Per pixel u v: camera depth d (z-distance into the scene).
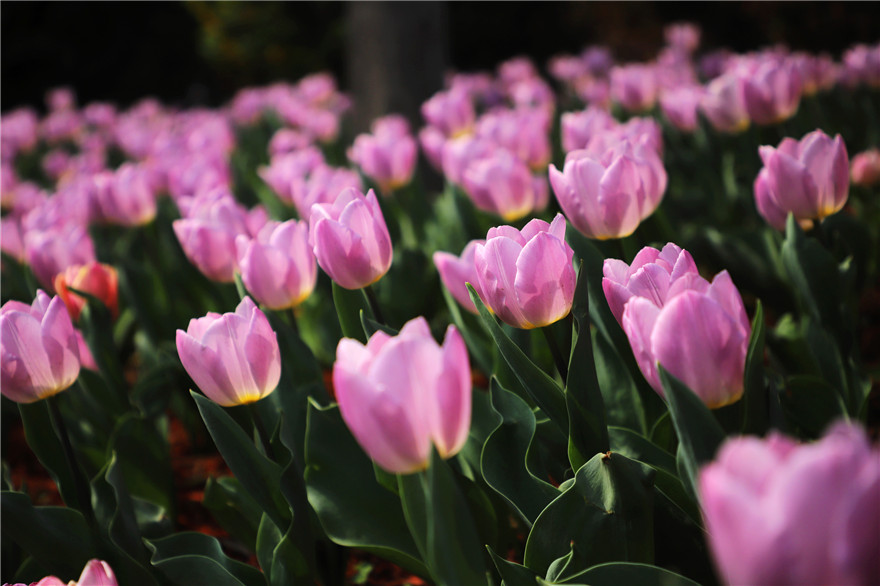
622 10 7.14
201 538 0.92
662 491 0.81
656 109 2.37
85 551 0.88
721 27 6.64
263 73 8.14
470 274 0.94
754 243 1.20
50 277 1.28
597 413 0.81
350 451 0.87
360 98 2.96
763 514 0.59
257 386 0.85
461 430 0.70
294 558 0.87
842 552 0.59
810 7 5.75
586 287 0.80
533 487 0.83
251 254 0.96
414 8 2.87
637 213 0.94
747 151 1.43
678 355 0.72
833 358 0.99
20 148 3.48
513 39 7.70
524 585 0.78
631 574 0.74
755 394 0.76
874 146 1.79
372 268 0.91
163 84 8.55
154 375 1.16
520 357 0.82
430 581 0.85
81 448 1.11
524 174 1.22
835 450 0.58
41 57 7.96
